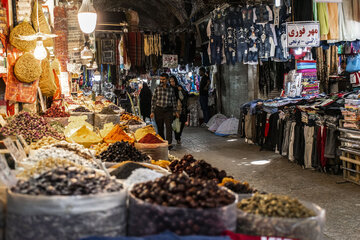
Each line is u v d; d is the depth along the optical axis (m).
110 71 15.16
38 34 4.45
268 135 8.85
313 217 1.91
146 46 12.35
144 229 1.85
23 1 5.01
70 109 9.14
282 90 11.02
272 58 10.08
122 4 20.00
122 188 2.05
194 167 2.95
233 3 10.81
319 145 6.79
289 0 8.98
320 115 6.81
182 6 17.41
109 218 1.81
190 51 12.86
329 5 8.22
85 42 7.94
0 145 2.78
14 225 1.75
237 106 13.52
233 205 1.91
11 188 1.87
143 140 4.77
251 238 1.84
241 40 9.69
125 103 19.38
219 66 15.10
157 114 9.40
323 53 10.75
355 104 6.04
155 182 2.08
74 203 1.73
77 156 3.15
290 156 7.54
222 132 12.16
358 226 4.28
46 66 6.07
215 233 1.80
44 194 1.79
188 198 1.86
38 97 6.48
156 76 18.48
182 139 11.64
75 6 7.21
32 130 4.02
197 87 18.02
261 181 6.40
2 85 4.71
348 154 6.20
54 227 1.71
